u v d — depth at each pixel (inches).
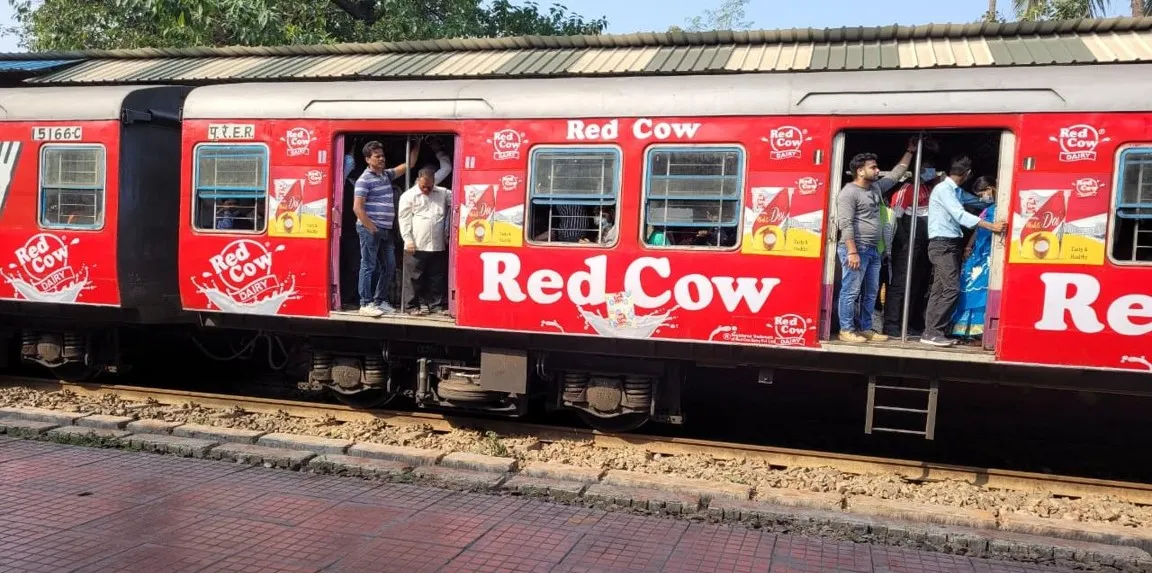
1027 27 259.1
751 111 238.7
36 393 319.3
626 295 250.4
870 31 274.5
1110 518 212.4
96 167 303.9
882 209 245.6
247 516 197.3
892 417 311.1
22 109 312.7
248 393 348.5
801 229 235.5
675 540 190.5
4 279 318.3
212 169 291.4
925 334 238.4
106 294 304.0
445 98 266.8
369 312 278.8
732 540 192.1
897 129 229.8
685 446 265.3
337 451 251.4
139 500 206.7
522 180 259.0
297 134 280.4
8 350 362.3
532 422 313.1
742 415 324.8
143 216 313.0
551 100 256.5
